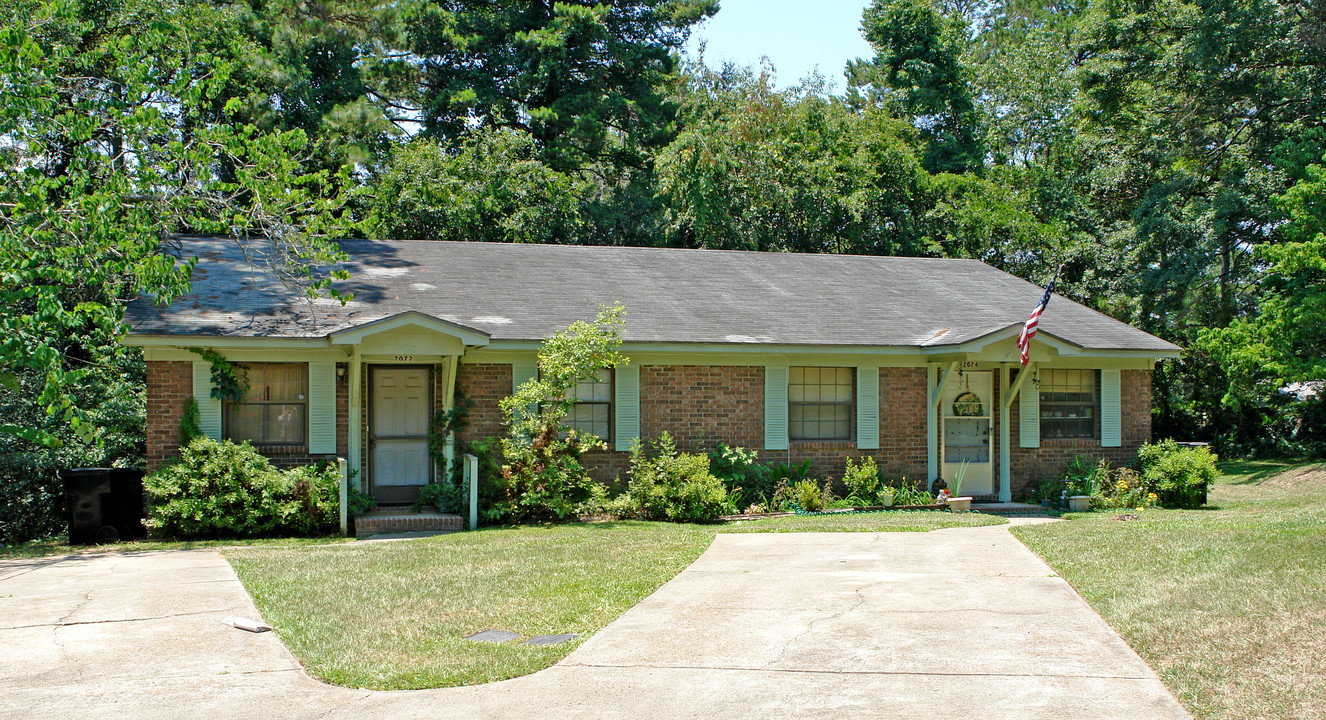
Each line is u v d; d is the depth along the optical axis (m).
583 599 8.41
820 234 31.28
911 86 38.44
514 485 14.51
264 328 13.84
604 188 38.34
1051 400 17.70
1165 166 31.47
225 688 6.03
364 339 13.68
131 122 13.45
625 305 16.73
